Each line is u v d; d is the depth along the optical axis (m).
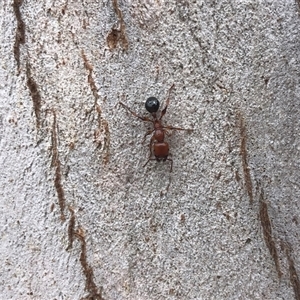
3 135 0.07
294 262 0.07
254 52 0.07
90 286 0.07
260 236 0.07
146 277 0.07
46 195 0.07
